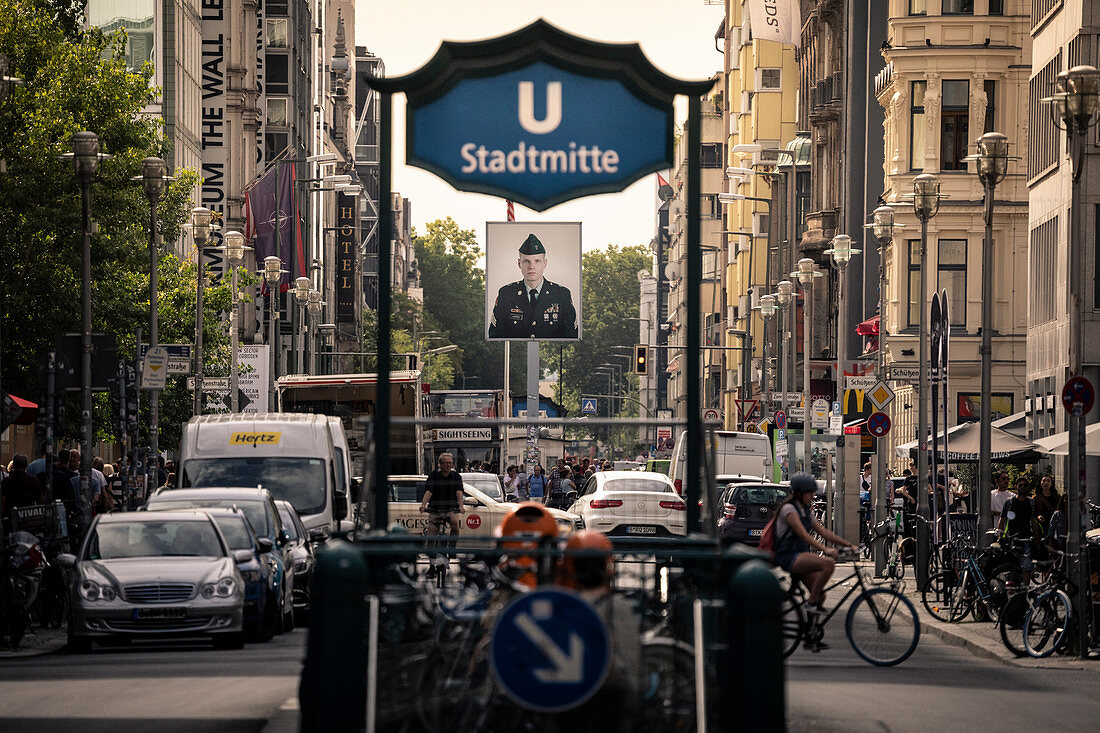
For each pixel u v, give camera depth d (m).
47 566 75.56
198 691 49.47
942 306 91.25
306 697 28.33
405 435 38.22
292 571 77.69
